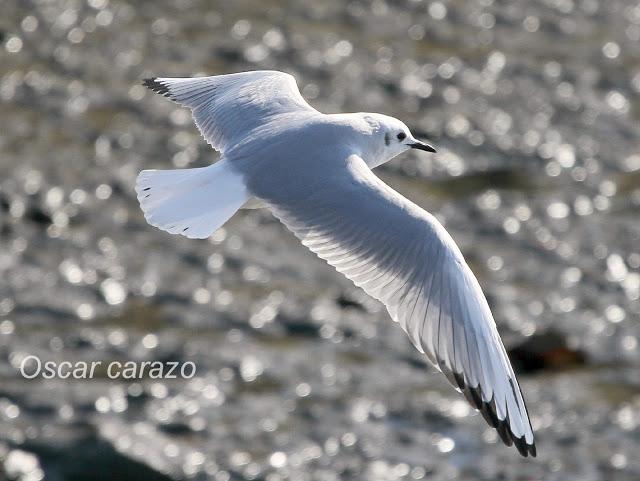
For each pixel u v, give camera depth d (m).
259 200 8.28
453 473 13.51
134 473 13.08
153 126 20.75
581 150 21.44
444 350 8.05
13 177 18.72
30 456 13.09
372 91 22.64
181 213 8.12
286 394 14.59
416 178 20.12
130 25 23.89
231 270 17.19
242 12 24.97
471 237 18.67
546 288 17.53
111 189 18.86
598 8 26.78
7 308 15.79
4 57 22.33
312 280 17.16
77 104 21.11
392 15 25.55
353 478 13.31
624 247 18.64
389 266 8.09
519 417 8.05
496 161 20.88
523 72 23.83
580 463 13.79
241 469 13.25
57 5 24.12
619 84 23.77
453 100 22.64
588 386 15.27
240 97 9.28
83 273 16.75
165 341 15.40
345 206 8.16
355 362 15.38
